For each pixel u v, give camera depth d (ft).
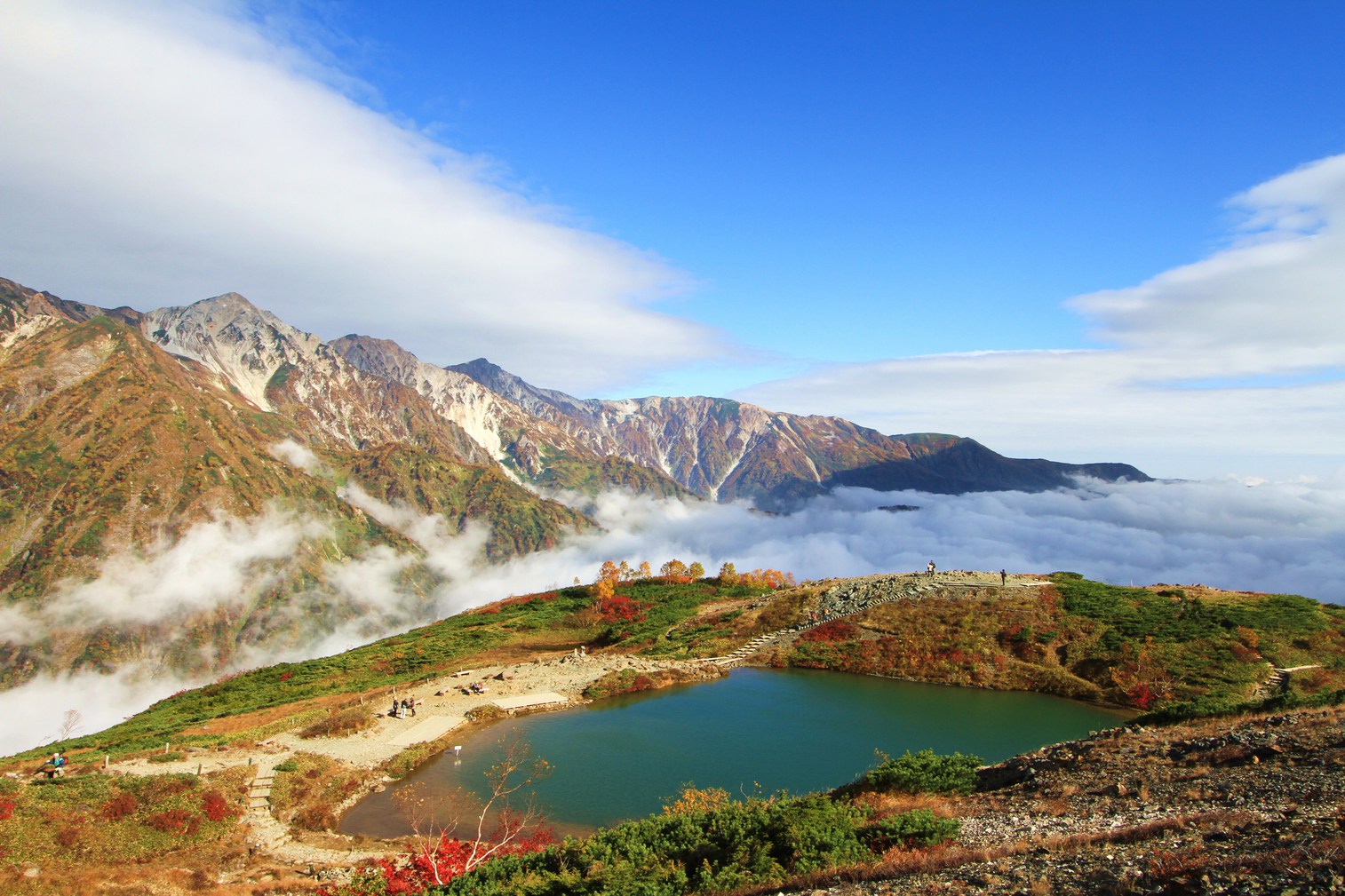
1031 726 151.84
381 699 183.83
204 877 95.71
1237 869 39.42
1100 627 190.70
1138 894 39.91
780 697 178.19
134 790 117.50
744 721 160.97
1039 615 202.49
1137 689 163.22
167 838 108.17
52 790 112.88
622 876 60.80
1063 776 81.25
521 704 175.73
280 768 134.10
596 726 160.56
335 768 137.80
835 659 203.82
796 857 59.93
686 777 130.31
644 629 254.88
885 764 91.50
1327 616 184.75
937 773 88.69
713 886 57.67
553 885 65.16
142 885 91.25
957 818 69.77
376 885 78.18
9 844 97.30
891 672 193.77
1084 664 178.81
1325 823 45.09
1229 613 188.24
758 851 62.90
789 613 240.73
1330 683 152.97
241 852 105.60
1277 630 177.27
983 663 188.14
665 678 193.67
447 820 116.47
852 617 223.92
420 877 78.38
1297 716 82.99
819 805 71.36
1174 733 89.25
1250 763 69.97
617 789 125.59
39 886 89.20
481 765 139.54
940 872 51.01
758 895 55.01
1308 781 60.13
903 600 226.38
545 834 102.37
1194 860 42.34
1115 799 68.95
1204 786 65.98
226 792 123.34
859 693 180.34
